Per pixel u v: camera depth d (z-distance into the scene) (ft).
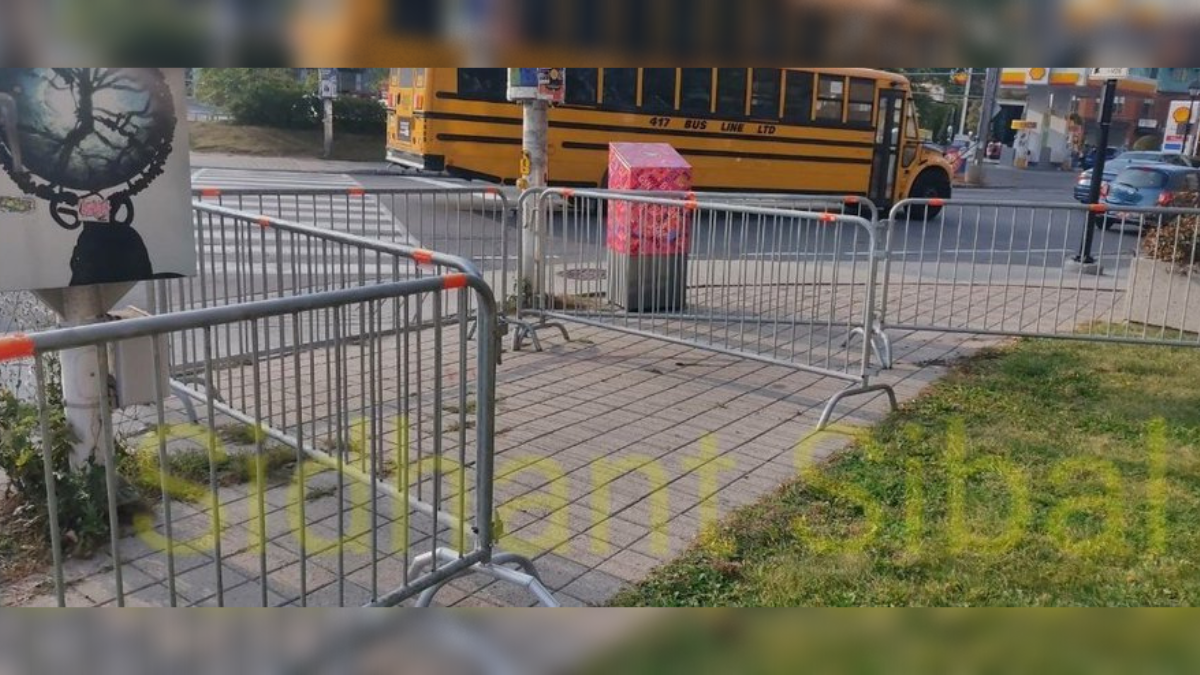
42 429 7.72
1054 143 161.38
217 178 69.62
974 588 11.80
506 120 50.42
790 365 19.24
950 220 66.23
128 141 11.76
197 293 21.15
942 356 23.63
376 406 11.17
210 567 11.82
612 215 26.17
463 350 10.68
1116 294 31.76
